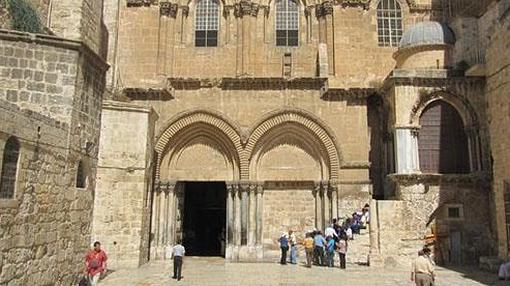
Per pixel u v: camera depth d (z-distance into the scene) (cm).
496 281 2038
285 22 3325
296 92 3062
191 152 3114
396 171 2722
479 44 2917
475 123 2719
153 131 2756
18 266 1317
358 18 3225
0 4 1720
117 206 2436
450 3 3319
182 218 3181
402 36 3186
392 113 2834
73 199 1670
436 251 2573
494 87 2439
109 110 2502
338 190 2959
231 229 2992
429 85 2767
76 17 1867
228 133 3025
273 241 3016
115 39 3114
